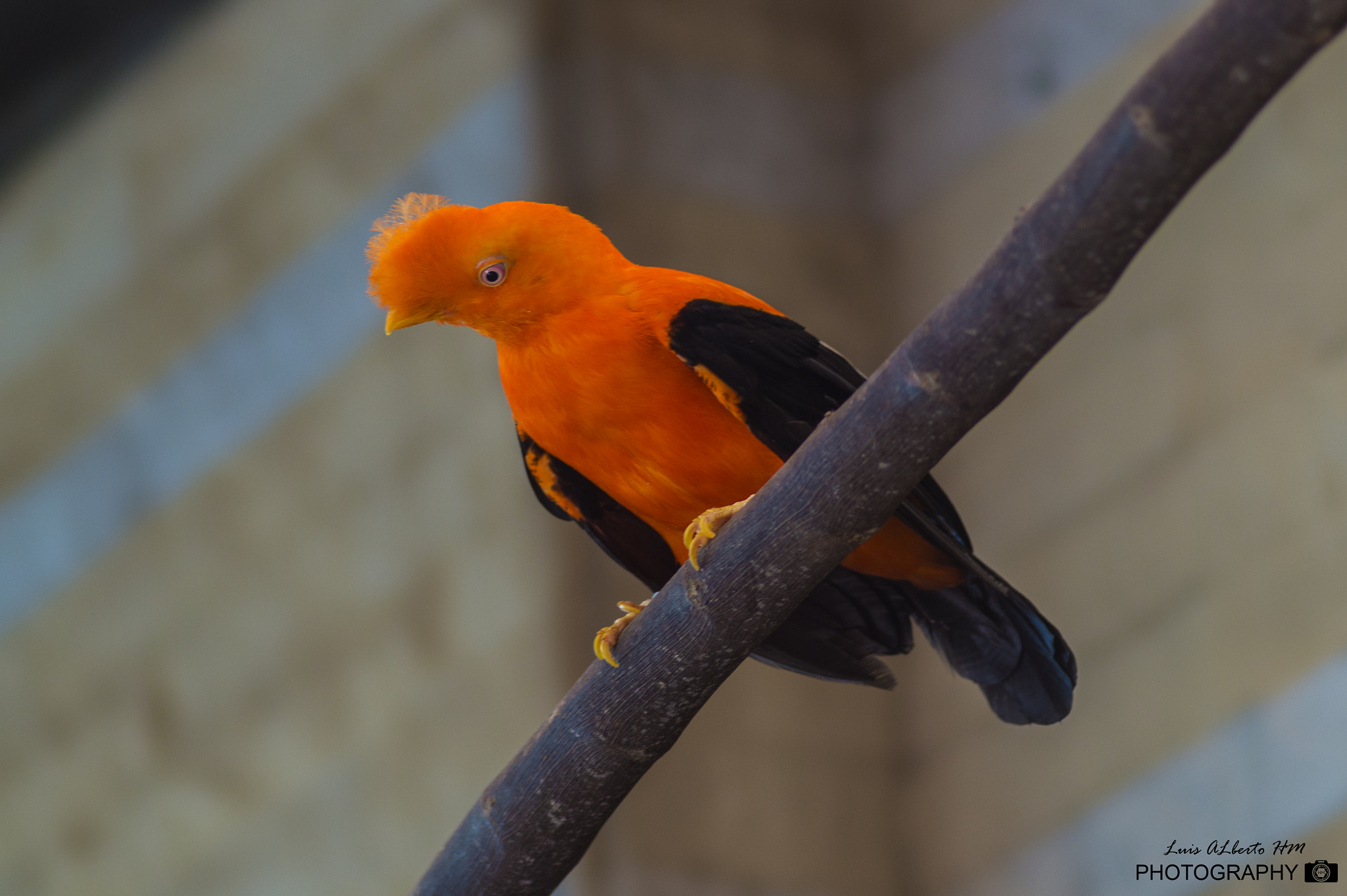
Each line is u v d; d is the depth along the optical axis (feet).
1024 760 40.37
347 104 49.80
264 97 52.44
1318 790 34.73
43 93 59.41
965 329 13.11
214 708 48.85
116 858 49.96
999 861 40.11
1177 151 11.48
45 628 53.93
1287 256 38.70
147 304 54.08
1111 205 11.87
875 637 21.06
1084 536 41.01
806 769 41.70
